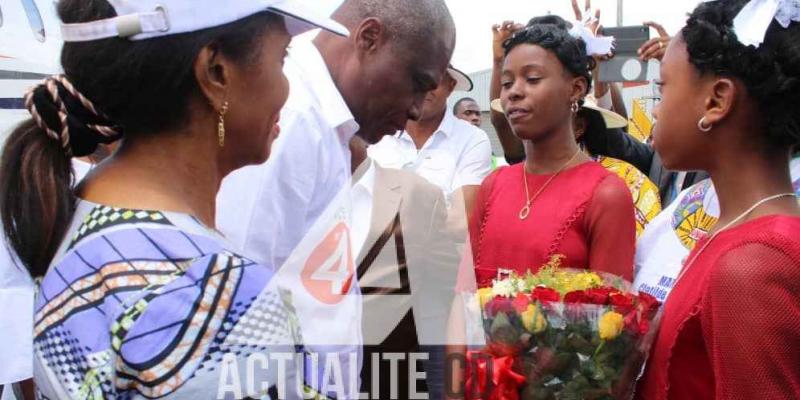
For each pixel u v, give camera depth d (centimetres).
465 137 364
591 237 231
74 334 94
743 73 141
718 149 148
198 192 109
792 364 130
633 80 367
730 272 133
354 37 188
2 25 200
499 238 246
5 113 199
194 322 92
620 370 155
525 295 159
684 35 150
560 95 245
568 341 154
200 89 104
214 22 101
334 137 169
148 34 98
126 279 94
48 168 105
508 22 355
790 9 136
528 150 254
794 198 146
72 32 102
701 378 142
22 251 107
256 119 110
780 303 129
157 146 105
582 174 240
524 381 157
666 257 197
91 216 102
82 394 93
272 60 109
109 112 104
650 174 381
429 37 190
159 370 90
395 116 198
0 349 179
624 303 153
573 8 329
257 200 151
